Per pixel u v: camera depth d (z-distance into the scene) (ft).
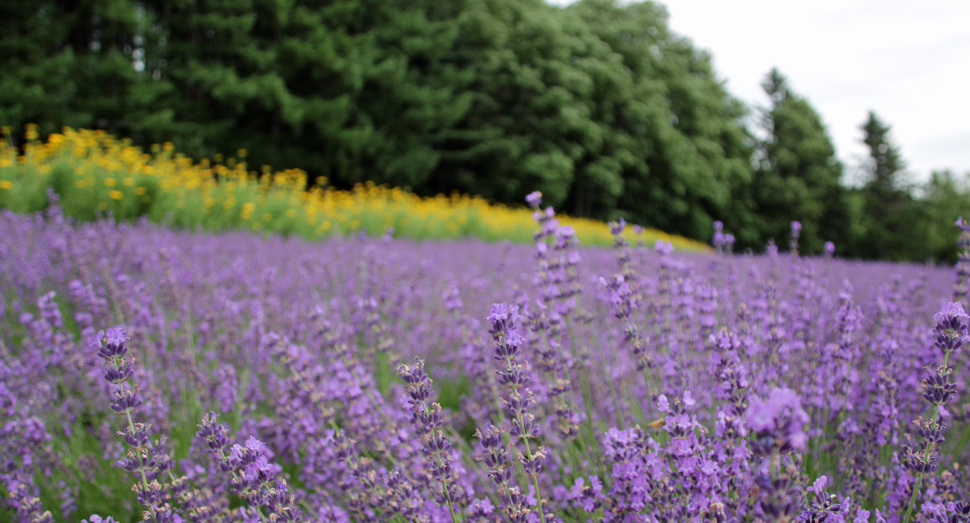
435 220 50.31
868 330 10.65
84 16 63.93
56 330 12.69
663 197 109.91
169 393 10.38
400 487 6.48
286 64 73.61
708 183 113.19
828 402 7.88
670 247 9.64
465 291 16.90
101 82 62.03
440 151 87.56
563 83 93.71
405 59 80.64
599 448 8.25
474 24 91.45
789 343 9.39
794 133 156.97
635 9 123.34
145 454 5.37
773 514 2.95
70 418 10.01
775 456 2.91
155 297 13.01
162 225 27.32
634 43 112.98
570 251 8.83
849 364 7.66
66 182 29.84
